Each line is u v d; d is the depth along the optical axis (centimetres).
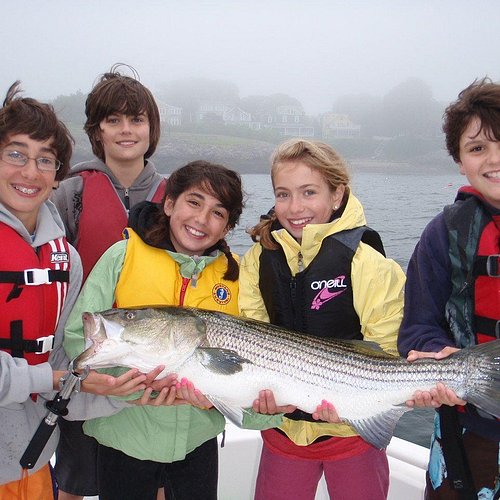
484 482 110
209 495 124
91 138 151
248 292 129
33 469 109
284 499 121
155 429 115
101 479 119
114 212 143
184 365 111
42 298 111
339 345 118
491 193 108
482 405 107
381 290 120
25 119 108
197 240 123
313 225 121
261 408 113
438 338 115
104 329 106
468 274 111
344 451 120
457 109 112
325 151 127
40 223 115
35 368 104
